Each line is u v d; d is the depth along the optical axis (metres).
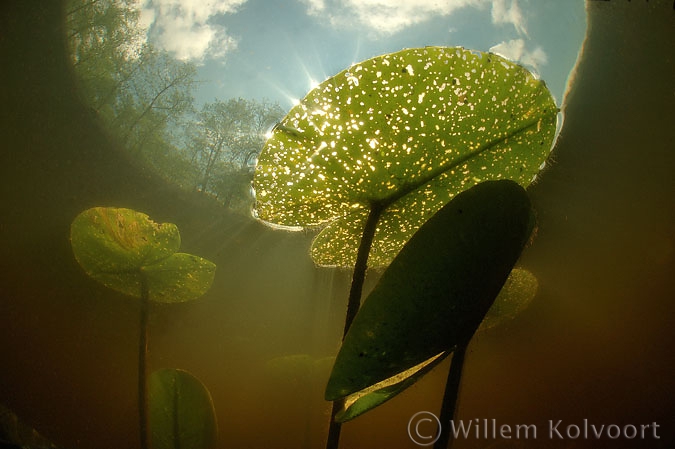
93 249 0.59
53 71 1.20
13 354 0.87
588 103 1.11
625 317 1.08
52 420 0.83
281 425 0.80
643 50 1.08
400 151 0.31
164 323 1.01
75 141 1.16
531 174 0.33
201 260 0.62
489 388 1.01
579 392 0.99
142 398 0.50
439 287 0.22
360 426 0.93
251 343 1.05
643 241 1.10
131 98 1.32
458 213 0.24
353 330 0.23
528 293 0.43
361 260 0.33
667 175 1.08
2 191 1.04
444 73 0.28
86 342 0.94
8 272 0.96
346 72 0.28
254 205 0.35
